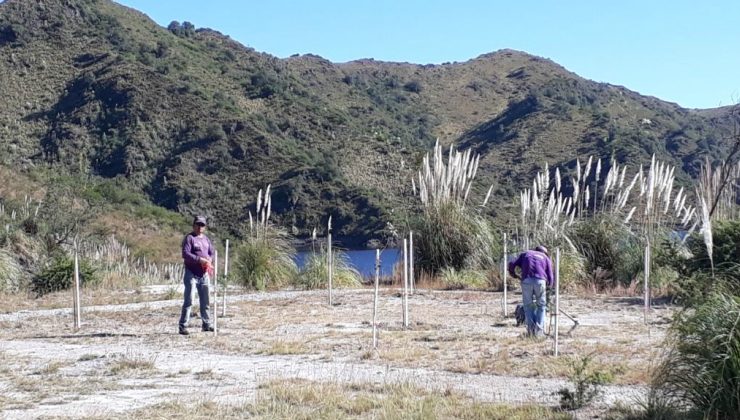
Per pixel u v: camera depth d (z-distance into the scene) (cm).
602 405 898
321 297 2195
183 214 6000
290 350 1296
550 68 12769
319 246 2736
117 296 2409
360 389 995
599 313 1762
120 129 7125
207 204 6081
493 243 2583
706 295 851
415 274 2592
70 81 8031
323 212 5234
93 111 7431
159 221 5575
